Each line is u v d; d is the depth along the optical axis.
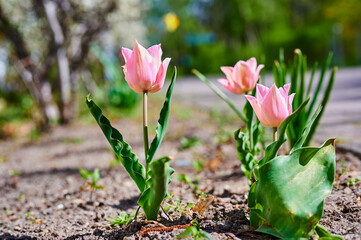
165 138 1.74
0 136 2.23
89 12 2.49
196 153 1.36
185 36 15.68
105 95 2.97
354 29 10.27
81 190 0.92
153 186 0.61
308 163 0.58
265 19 12.63
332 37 9.98
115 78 3.07
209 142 1.53
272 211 0.57
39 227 0.78
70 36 2.41
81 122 2.38
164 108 0.65
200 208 0.70
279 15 12.78
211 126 1.95
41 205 0.96
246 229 0.62
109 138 0.61
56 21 2.24
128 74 0.62
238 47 12.07
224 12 13.59
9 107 3.16
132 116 2.59
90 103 0.61
